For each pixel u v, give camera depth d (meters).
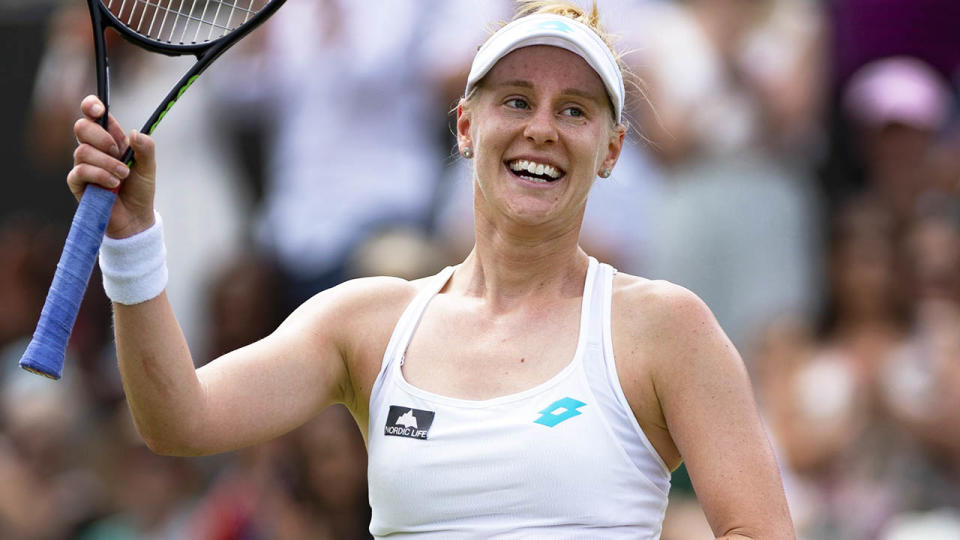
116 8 28.41
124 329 12.90
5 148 34.91
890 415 26.58
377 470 13.00
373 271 29.19
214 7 29.98
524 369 12.87
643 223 29.67
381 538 13.21
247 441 13.39
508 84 13.13
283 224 31.45
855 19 31.50
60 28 34.53
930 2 31.36
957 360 26.50
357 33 31.39
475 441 12.57
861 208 29.78
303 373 13.55
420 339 13.35
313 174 31.38
